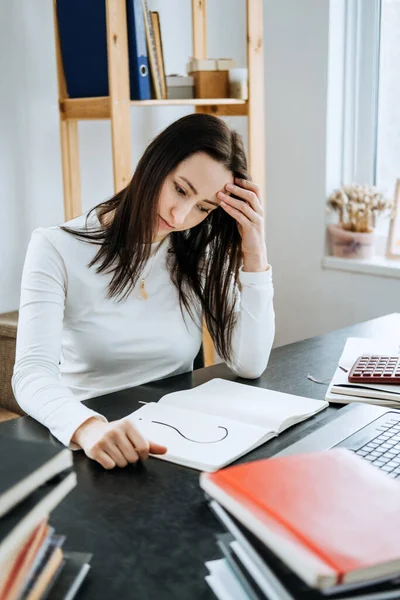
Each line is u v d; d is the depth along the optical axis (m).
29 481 0.64
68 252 1.41
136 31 2.27
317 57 2.74
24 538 0.62
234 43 3.00
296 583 0.58
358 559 0.55
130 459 0.99
